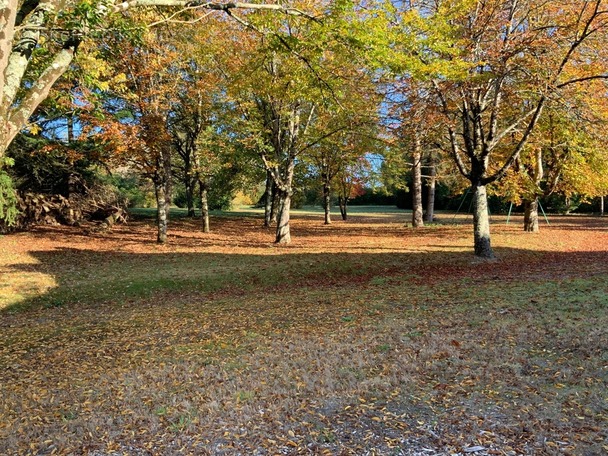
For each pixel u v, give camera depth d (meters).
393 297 9.49
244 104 16.64
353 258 15.27
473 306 7.90
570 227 24.75
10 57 4.33
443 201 50.19
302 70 10.38
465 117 13.87
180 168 28.34
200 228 26.44
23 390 5.28
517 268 12.77
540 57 11.91
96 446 3.71
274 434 3.71
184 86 18.97
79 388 5.21
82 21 4.75
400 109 14.21
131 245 19.05
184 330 7.82
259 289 12.12
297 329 7.27
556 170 19.64
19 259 15.52
